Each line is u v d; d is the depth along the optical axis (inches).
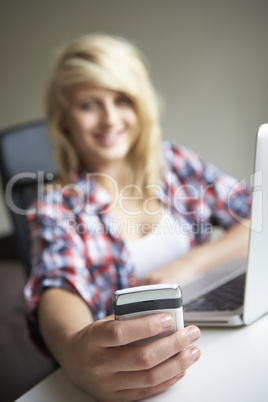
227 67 91.4
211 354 22.4
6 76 112.1
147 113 47.7
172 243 48.4
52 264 35.5
